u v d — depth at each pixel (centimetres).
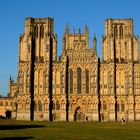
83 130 9719
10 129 9650
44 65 18725
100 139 6819
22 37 19012
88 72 18725
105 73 18738
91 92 18550
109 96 18475
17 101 18500
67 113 18550
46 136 7394
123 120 14312
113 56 18738
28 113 18350
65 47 19038
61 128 10694
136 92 18475
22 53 18862
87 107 18538
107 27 19112
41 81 18700
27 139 6606
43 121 17588
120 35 19050
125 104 18462
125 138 7050
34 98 18600
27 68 18612
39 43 19062
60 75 18750
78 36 19088
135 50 18875
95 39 18900
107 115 18412
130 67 18538
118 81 18638
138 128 10856
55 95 18650
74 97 18612
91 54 18775
